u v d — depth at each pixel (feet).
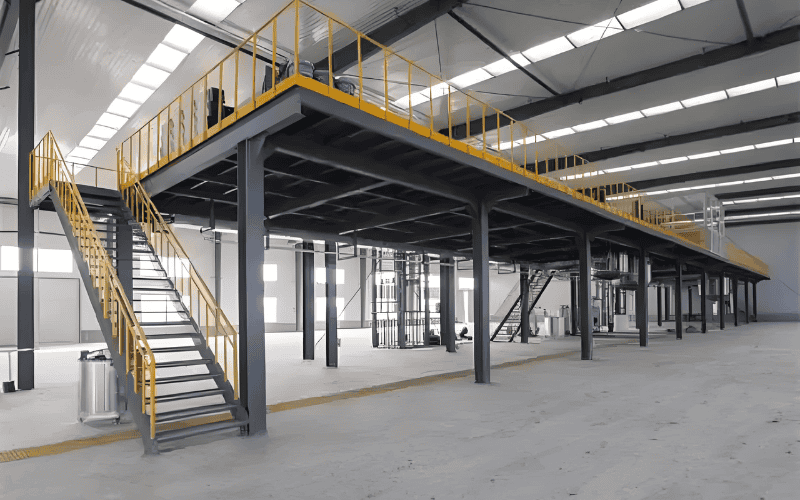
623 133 90.43
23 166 45.60
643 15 56.44
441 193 41.50
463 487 19.42
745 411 32.60
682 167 110.63
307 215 53.52
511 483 19.84
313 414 32.71
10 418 32.30
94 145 80.79
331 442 25.89
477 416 31.71
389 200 48.21
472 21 57.21
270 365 60.54
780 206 156.25
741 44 61.98
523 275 94.02
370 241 65.00
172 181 36.78
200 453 24.14
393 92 75.20
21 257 44.70
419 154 35.96
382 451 24.20
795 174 114.93
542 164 108.27
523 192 42.98
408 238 65.00
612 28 58.85
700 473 20.90
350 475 20.84
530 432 27.66
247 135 28.73
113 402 30.58
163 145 51.08
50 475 21.24
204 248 118.62
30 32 46.55
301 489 19.33
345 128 31.09
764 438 26.17
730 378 46.68
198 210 48.91
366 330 138.10
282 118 26.35
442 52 63.31
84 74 59.47
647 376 48.65
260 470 21.56
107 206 42.19
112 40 53.62
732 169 112.16
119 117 70.90
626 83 70.44
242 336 28.02
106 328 29.66
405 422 30.22
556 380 46.57
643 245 80.79
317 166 38.40
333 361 58.75
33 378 44.19
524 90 74.69
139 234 39.63
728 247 126.41
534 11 55.36
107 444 26.03
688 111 80.89
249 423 27.27
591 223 63.05
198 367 59.31
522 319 93.45
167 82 62.23
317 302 143.13
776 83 71.20
